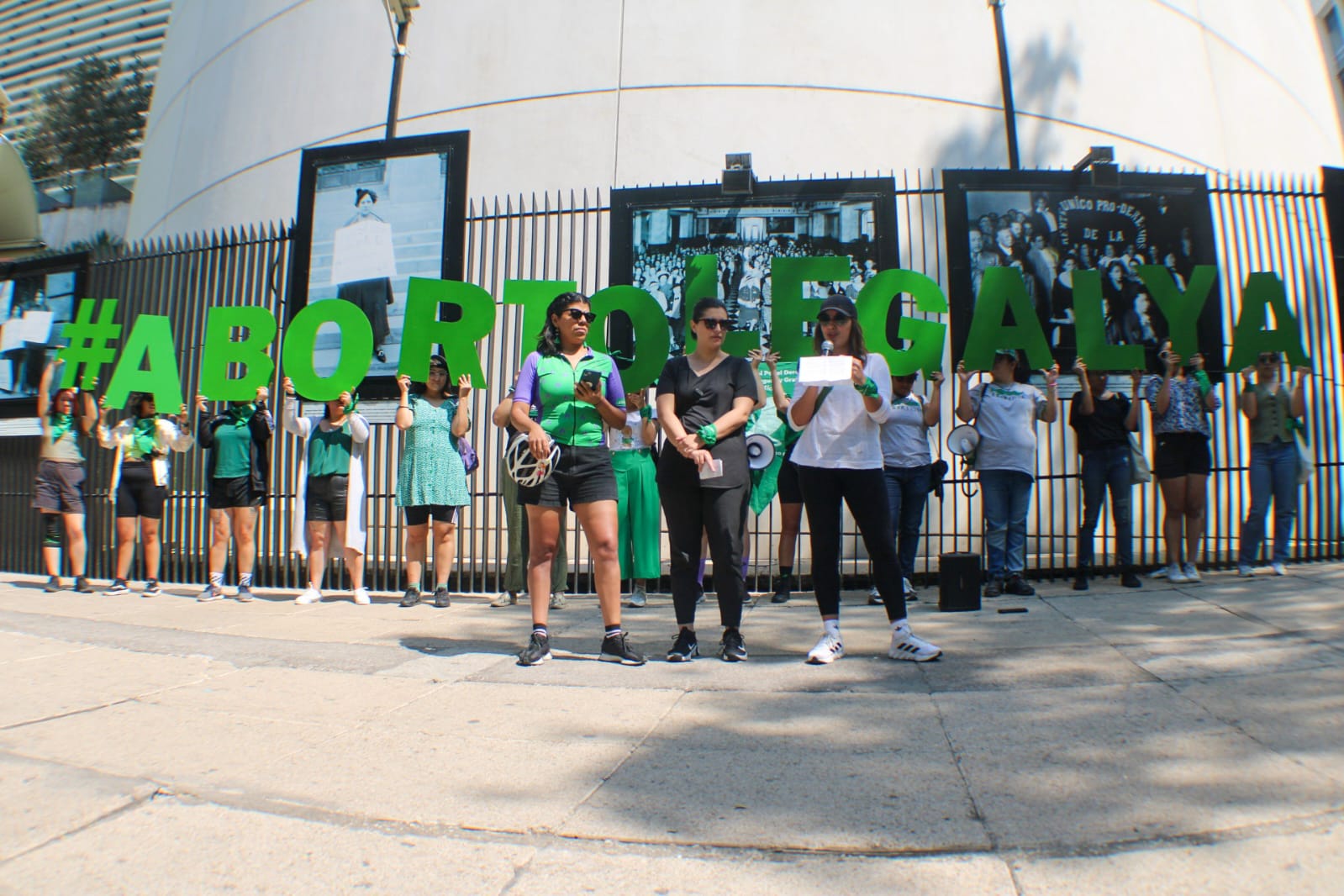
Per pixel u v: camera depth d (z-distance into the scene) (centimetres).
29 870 217
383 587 793
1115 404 638
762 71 878
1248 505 658
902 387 634
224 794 262
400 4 805
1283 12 1151
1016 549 611
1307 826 226
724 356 449
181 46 1230
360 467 668
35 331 854
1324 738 289
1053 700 344
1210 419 729
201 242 1037
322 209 776
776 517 805
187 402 800
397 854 225
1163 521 661
